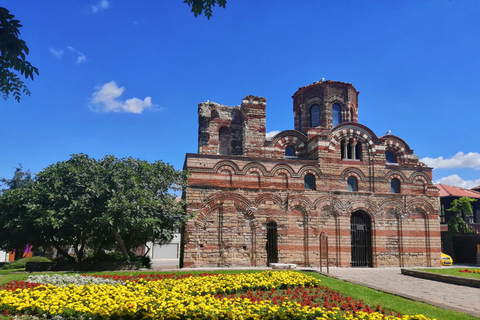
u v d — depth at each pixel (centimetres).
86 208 2417
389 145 3609
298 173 3181
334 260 3108
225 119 3669
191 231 2867
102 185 2497
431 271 2475
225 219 2947
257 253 2953
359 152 3438
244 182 3053
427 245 3331
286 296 1605
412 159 3619
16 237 2791
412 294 1770
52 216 2439
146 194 2562
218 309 1278
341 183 3262
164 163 2927
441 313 1323
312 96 3916
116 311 1205
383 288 1903
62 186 2577
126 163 2836
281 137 3575
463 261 4169
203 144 3475
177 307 1276
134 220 2372
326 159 3266
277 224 3047
